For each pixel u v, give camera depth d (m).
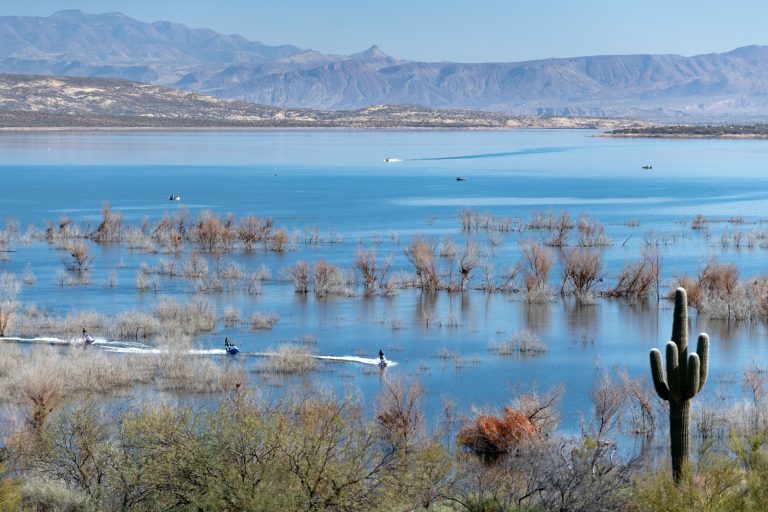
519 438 57.31
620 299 118.50
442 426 61.56
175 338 88.56
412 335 99.62
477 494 44.38
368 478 40.16
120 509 39.81
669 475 39.53
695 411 66.06
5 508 37.56
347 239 172.38
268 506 36.47
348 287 123.69
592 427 65.44
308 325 103.75
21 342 93.12
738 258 146.50
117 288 123.50
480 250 149.00
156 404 58.78
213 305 109.25
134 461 40.53
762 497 36.03
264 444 38.09
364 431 43.31
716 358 89.31
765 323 104.81
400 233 180.75
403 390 66.50
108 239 168.62
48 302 114.56
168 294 119.44
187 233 172.50
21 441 48.03
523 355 91.19
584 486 41.69
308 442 38.31
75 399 65.00
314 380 80.06
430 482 42.56
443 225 193.75
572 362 88.56
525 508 42.44
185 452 38.47
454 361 88.69
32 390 63.72
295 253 155.50
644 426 65.44
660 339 98.12
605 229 183.62
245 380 75.38
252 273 132.38
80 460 44.03
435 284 124.75
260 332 100.25
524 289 121.56
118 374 77.38
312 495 37.66
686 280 113.75
